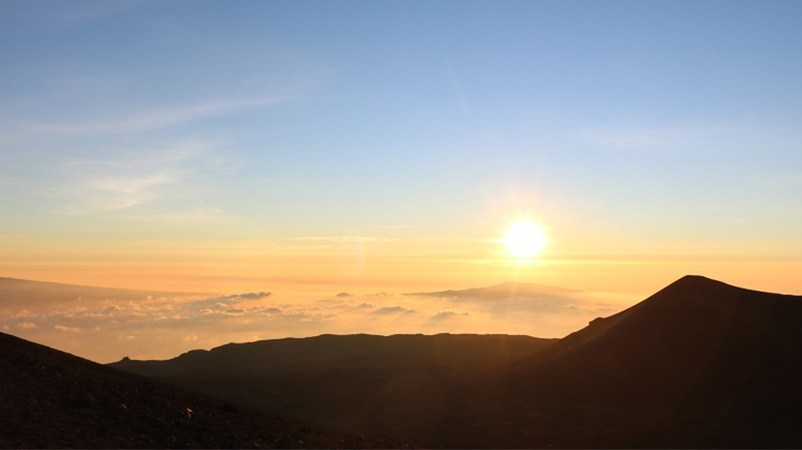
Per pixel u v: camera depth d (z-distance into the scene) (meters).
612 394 54.91
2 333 34.00
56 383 27.03
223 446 24.95
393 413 60.62
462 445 45.44
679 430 43.31
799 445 38.19
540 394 58.97
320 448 28.33
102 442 21.89
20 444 19.88
